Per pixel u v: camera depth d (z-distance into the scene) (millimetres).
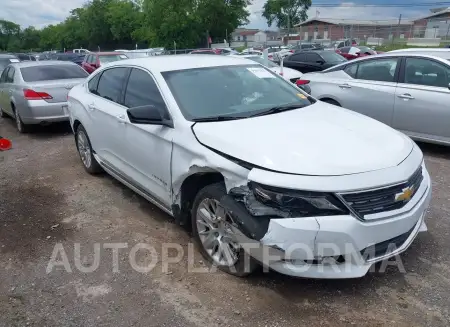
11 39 110562
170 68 4410
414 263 3594
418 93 6469
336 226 2863
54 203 5090
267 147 3242
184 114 3869
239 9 55750
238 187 3176
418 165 3367
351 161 3078
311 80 8016
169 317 3039
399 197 3059
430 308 3047
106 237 4195
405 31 46594
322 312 3039
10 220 4664
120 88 4910
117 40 73062
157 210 4770
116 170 5035
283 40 59875
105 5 72875
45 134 9008
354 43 41906
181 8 50500
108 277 3533
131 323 2996
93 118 5324
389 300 3146
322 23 74750
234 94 4250
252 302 3162
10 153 7531
